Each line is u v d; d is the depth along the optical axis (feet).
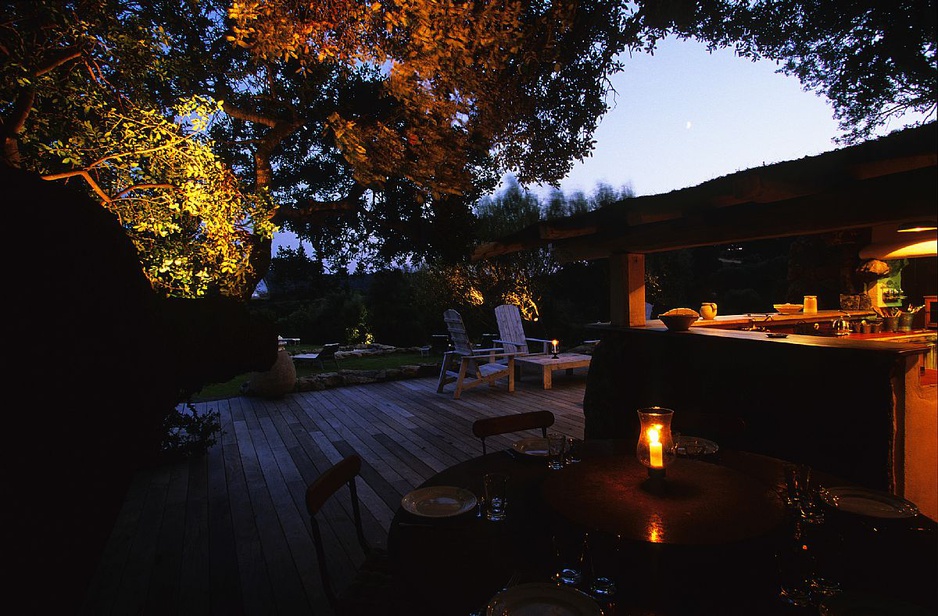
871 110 11.33
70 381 4.17
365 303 45.80
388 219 18.01
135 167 10.16
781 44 10.73
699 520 4.75
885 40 10.07
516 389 24.41
